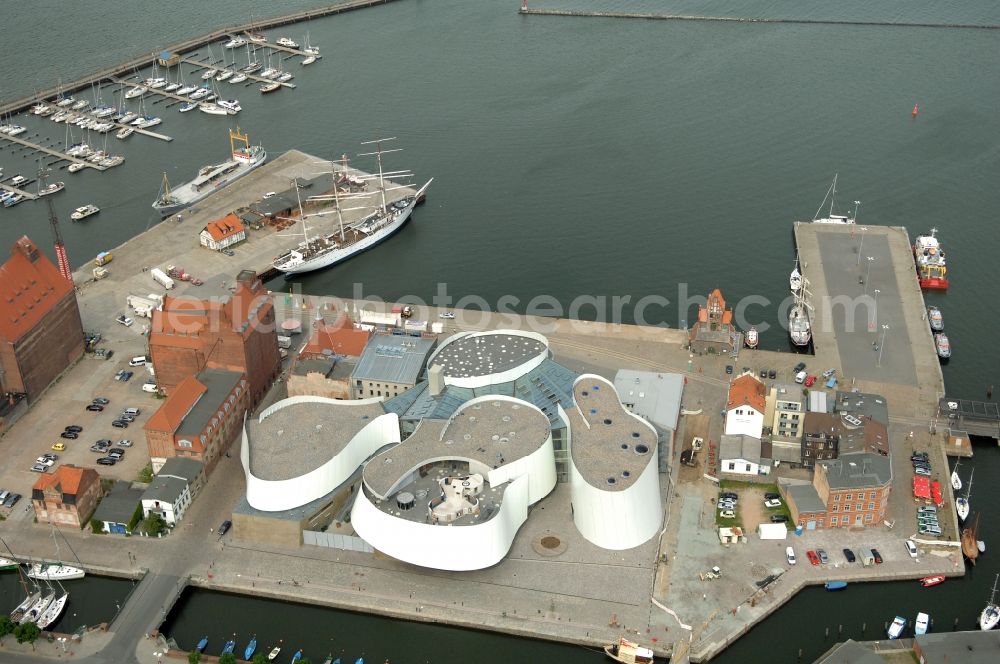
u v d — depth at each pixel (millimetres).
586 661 194375
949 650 186375
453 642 198750
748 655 194875
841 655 185250
